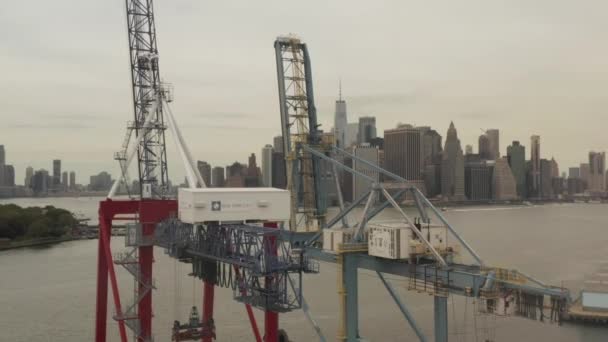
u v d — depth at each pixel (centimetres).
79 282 12694
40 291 11700
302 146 9200
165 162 8431
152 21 8362
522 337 8538
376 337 8512
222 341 8244
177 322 6906
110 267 7106
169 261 15700
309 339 8419
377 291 11531
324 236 6594
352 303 6241
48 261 16300
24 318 9512
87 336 8538
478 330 8856
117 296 6925
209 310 7250
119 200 7512
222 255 5922
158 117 8344
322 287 12044
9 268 14912
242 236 5672
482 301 5122
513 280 5019
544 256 18238
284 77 9581
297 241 7569
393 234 5603
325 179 9488
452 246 5828
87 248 19725
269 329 6003
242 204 6300
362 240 6347
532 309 4788
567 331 8800
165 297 10956
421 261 5731
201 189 6372
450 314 9750
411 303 10506
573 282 13012
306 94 9675
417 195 6178
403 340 8369
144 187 7781
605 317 9062
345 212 6794
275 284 5375
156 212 7344
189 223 6338
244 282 5697
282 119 9575
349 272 6253
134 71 8288
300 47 9675
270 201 6425
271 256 5300
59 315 9719
